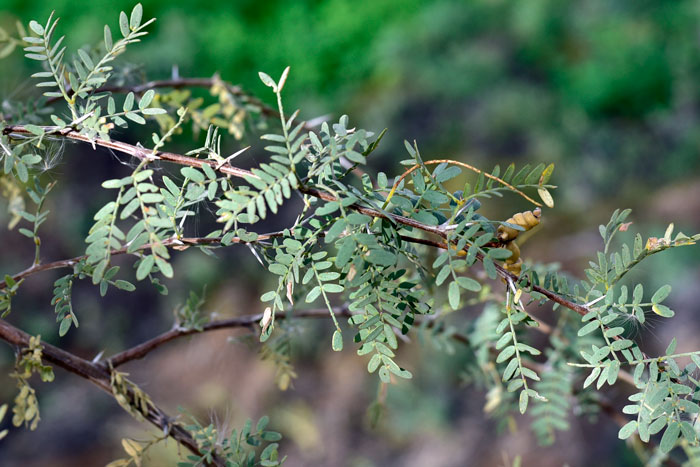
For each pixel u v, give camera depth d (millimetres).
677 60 6996
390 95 7043
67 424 4668
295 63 7387
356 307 572
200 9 7574
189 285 5512
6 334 743
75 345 5262
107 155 5891
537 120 6734
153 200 526
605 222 5684
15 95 1238
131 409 808
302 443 4633
